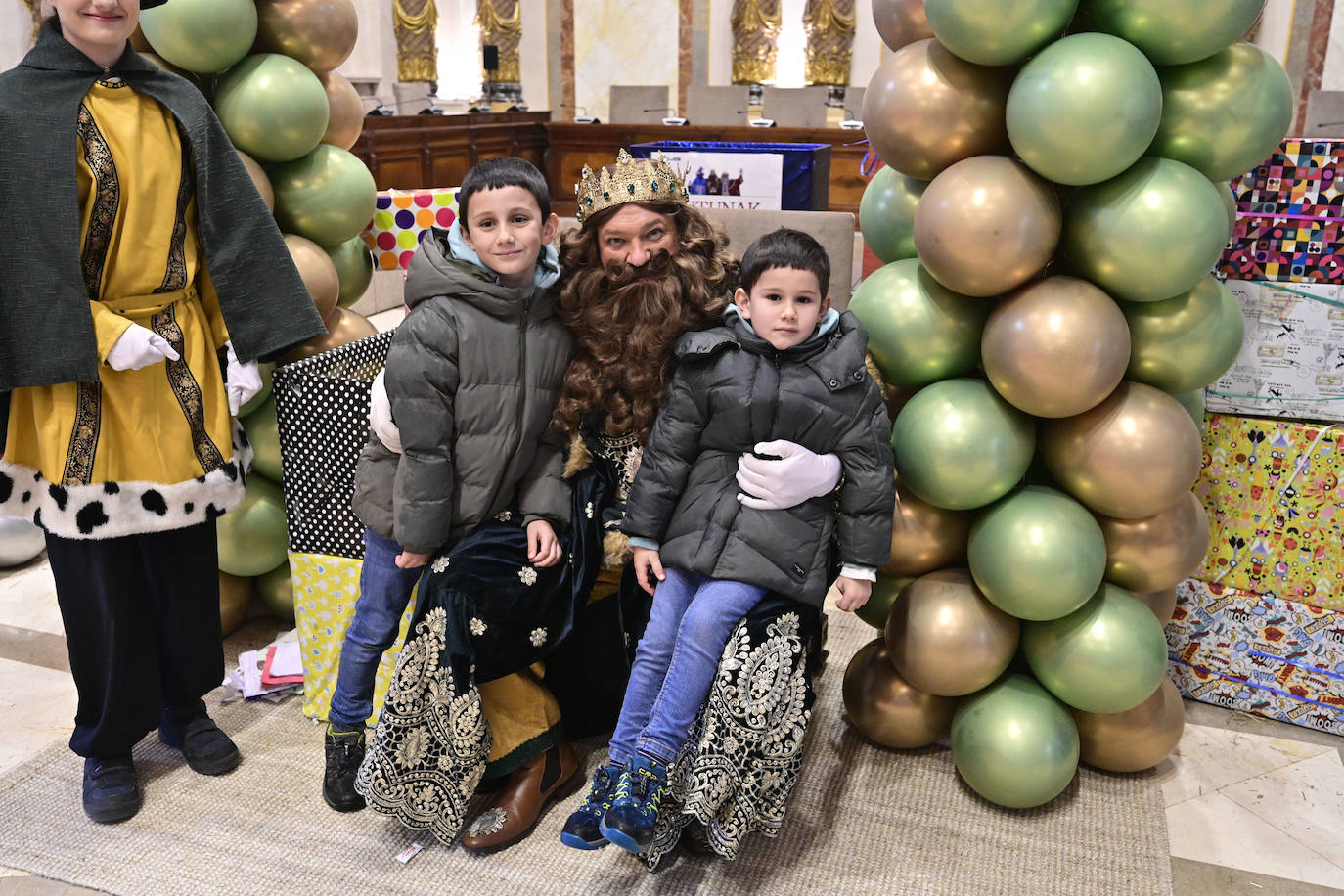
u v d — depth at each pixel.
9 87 1.73
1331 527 2.25
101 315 1.80
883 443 1.79
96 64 1.79
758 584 1.77
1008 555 1.87
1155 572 1.99
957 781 2.14
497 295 1.82
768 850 1.93
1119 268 1.75
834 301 2.93
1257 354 2.26
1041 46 1.74
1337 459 2.22
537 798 1.98
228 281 1.96
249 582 2.76
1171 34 1.67
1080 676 1.95
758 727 1.73
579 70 11.34
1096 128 1.62
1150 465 1.82
